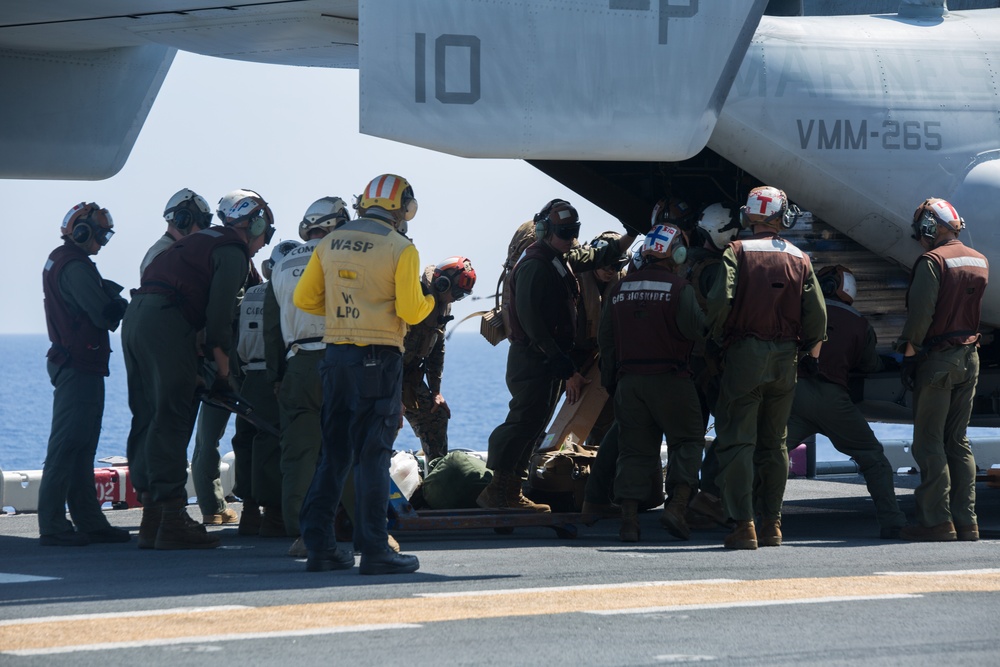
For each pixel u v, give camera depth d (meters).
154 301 21.19
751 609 14.38
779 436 21.14
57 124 30.00
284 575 17.50
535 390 23.12
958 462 22.38
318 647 12.12
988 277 24.50
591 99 20.88
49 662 11.39
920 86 24.72
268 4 24.00
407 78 20.19
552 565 18.42
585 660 11.70
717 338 21.06
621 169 28.47
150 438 21.28
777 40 24.28
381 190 17.78
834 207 24.67
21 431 121.88
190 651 11.90
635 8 20.97
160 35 27.25
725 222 23.98
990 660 11.88
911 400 26.53
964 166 24.66
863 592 15.65
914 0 26.00
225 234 21.47
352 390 17.47
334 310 17.53
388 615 13.85
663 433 22.34
